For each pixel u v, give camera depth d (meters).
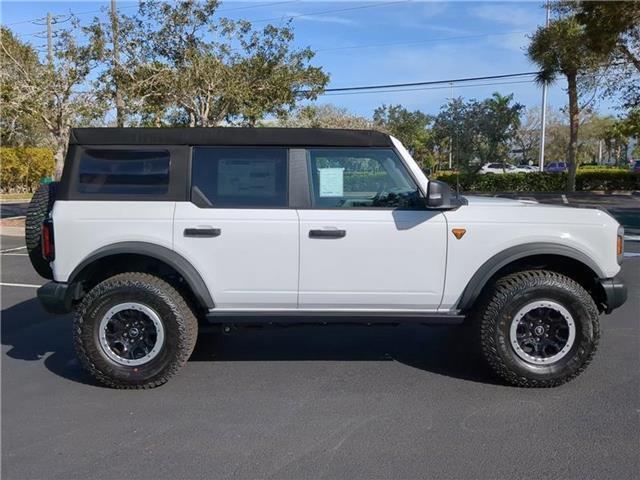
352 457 3.42
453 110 31.31
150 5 15.26
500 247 4.44
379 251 4.45
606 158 74.31
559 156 59.44
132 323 4.53
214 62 15.21
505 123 30.86
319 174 4.55
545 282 4.37
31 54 15.07
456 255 4.45
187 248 4.45
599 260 4.46
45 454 3.52
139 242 4.46
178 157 4.52
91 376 4.84
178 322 4.47
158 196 4.51
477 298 4.60
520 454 3.43
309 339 5.86
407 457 3.41
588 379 4.64
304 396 4.37
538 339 4.46
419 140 53.41
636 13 17.50
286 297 4.52
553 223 4.45
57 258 4.50
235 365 5.10
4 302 7.56
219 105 16.62
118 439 3.71
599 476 3.18
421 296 4.50
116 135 4.54
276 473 3.25
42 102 14.25
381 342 5.74
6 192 30.52
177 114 18.30
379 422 3.90
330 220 4.43
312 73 16.92
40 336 6.06
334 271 4.46
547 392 4.39
